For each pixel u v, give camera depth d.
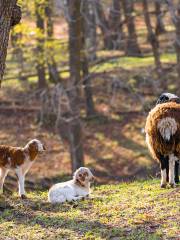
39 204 11.09
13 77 30.55
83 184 11.35
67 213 10.30
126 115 30.03
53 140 27.86
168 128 10.61
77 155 23.80
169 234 8.79
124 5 30.97
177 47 27.28
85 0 26.36
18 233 9.47
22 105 30.83
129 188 12.21
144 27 42.34
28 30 22.69
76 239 8.96
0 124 29.41
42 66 27.39
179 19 26.48
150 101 28.78
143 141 27.69
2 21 9.83
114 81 28.91
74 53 23.64
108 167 25.25
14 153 11.39
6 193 12.39
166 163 11.20
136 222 9.45
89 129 28.97
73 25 23.45
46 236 9.22
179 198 10.45
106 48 36.03
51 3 24.34
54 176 23.59
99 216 10.02
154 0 27.28
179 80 27.31
